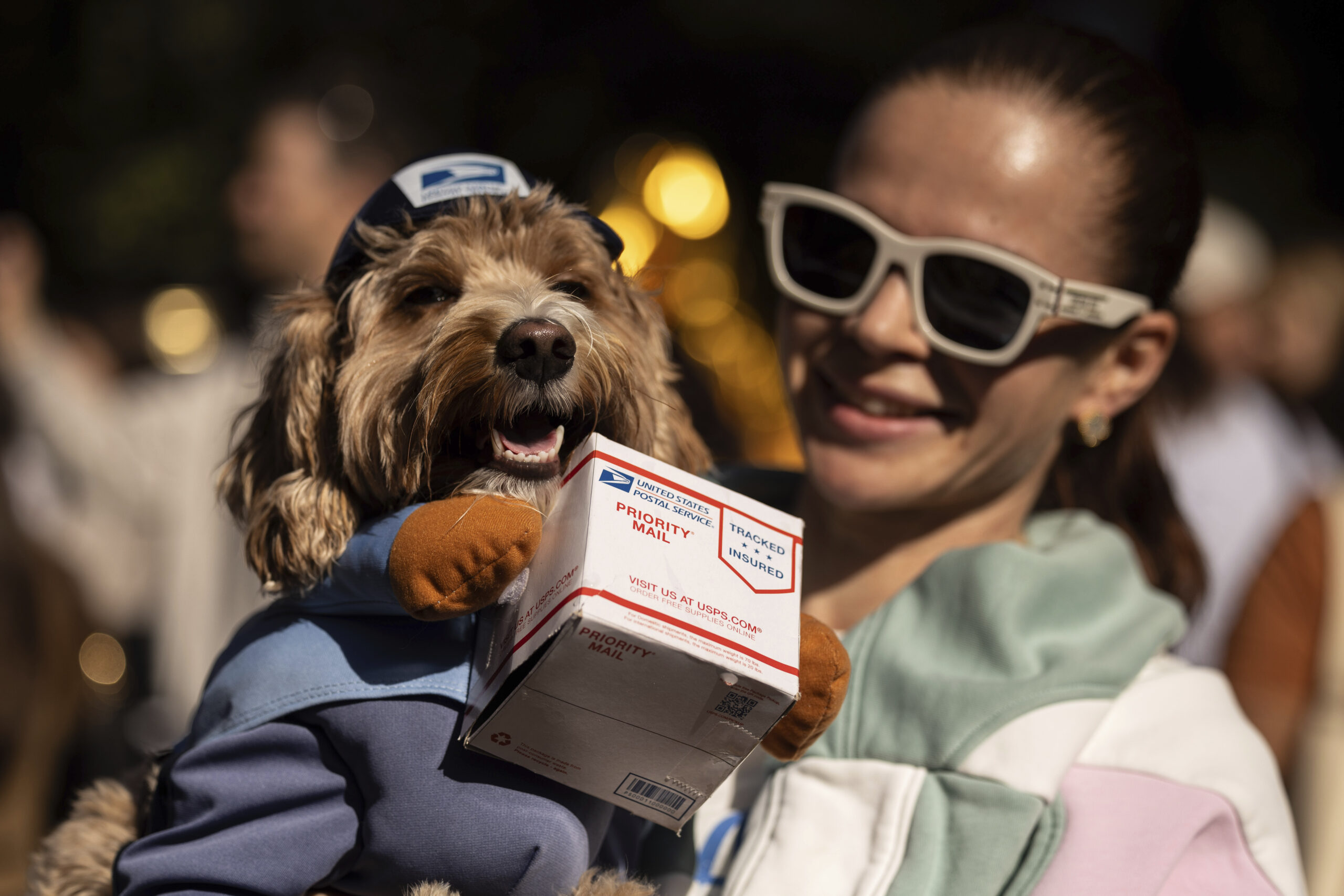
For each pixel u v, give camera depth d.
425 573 1.67
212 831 1.84
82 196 9.03
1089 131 2.21
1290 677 3.33
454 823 1.75
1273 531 4.01
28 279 5.73
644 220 5.77
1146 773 1.92
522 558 1.65
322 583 1.95
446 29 8.52
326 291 2.26
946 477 2.23
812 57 8.22
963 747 1.90
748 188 8.12
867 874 1.84
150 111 9.08
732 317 5.83
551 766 1.73
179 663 4.39
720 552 1.66
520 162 8.17
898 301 2.20
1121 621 2.12
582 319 2.07
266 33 8.75
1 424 5.20
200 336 6.99
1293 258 5.33
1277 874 1.84
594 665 1.55
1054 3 9.06
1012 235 2.18
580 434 2.13
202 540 4.44
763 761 2.13
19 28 9.10
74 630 4.22
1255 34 9.86
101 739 4.34
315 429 2.11
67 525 4.96
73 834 2.25
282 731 1.85
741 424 5.80
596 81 8.27
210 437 4.55
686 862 2.05
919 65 2.37
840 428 2.26
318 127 4.32
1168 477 2.64
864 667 2.10
